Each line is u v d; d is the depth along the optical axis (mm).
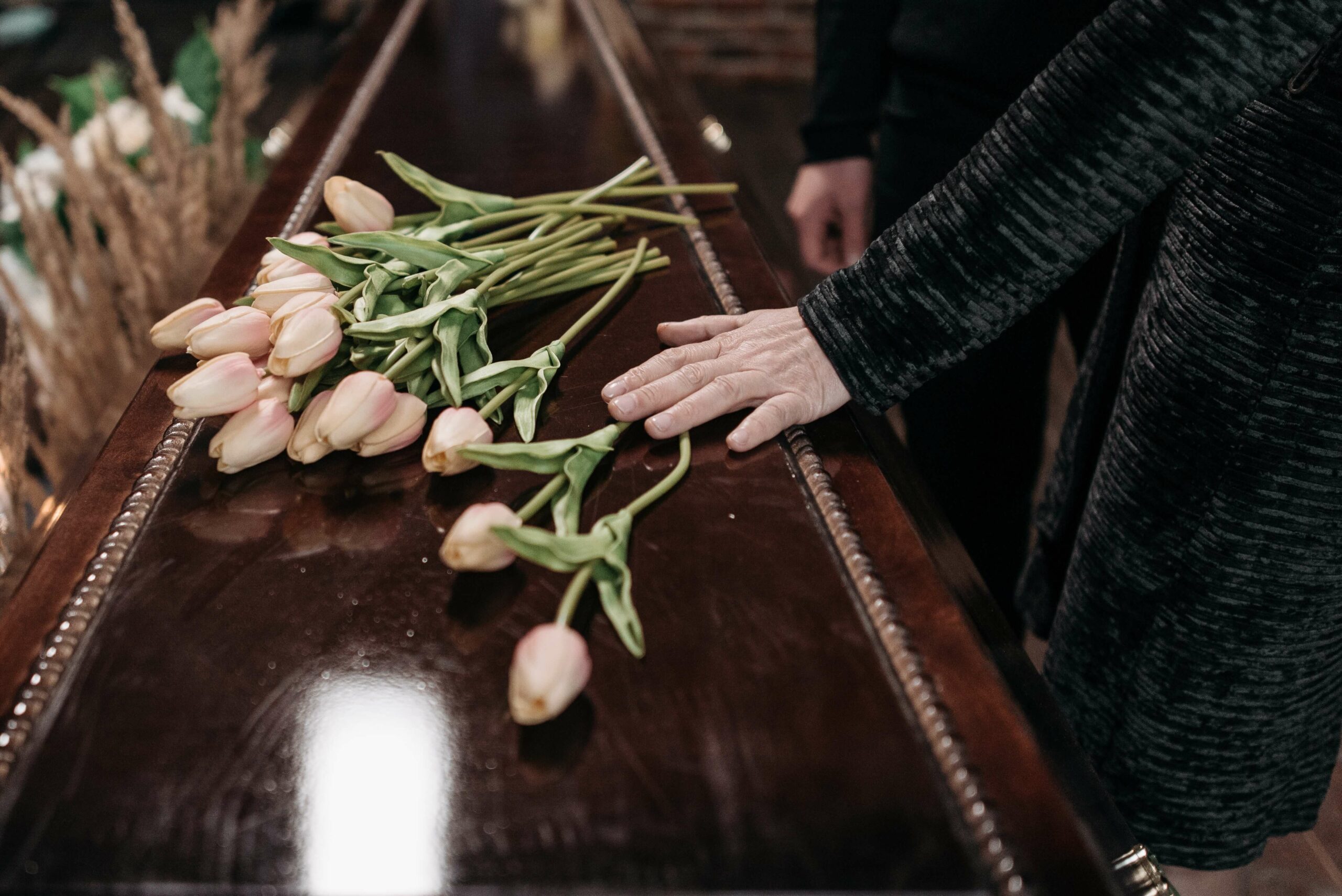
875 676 881
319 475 1025
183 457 1041
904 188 1636
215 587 935
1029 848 802
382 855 790
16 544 1245
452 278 1095
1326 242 1016
